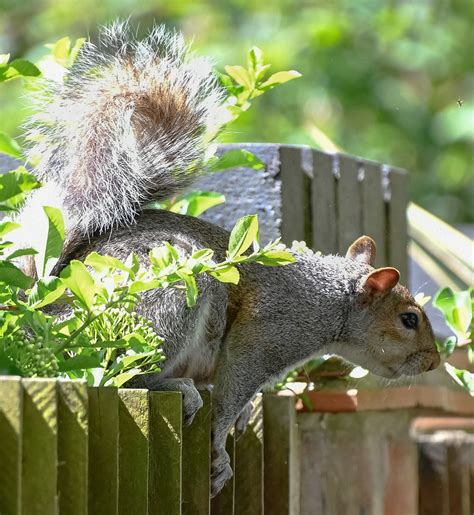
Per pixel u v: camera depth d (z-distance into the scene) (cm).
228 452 804
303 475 949
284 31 2233
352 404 934
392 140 2266
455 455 1134
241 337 843
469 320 901
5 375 600
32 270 779
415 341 916
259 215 1002
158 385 764
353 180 1096
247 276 856
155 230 827
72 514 572
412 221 1212
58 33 2228
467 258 1162
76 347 655
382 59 2275
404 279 1185
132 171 836
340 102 2233
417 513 1116
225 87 896
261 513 799
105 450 606
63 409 576
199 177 874
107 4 2227
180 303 780
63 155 853
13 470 529
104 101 852
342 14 2278
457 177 2261
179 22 2281
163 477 662
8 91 2130
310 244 1032
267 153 1001
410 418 1091
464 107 2200
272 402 823
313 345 874
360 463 1013
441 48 2302
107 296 650
